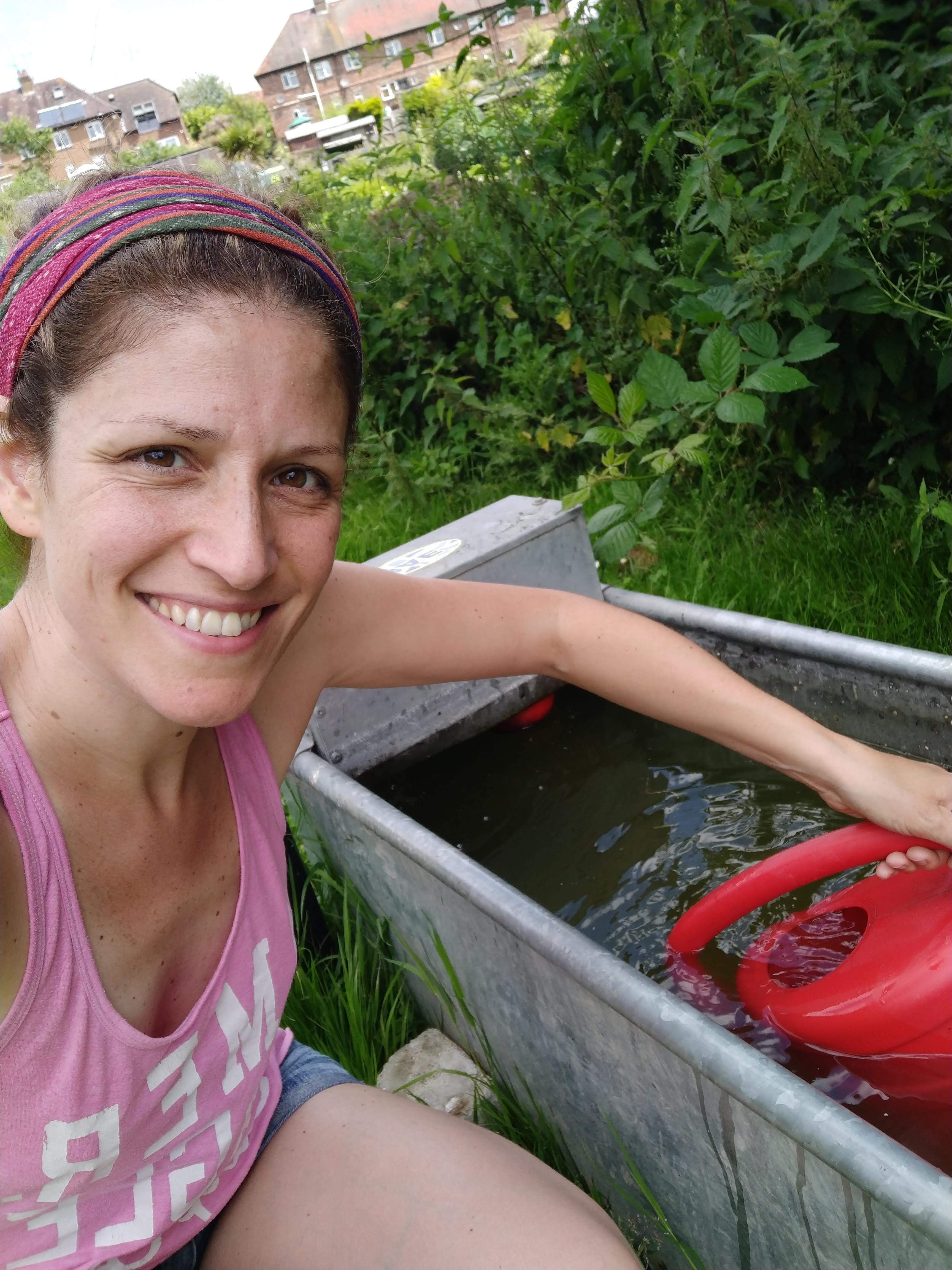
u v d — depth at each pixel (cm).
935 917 134
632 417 264
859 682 186
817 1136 97
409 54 365
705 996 152
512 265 422
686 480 338
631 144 333
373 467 437
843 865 139
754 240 279
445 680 146
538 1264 101
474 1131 118
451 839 204
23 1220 102
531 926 133
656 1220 142
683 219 305
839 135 275
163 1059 104
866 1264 104
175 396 83
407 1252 107
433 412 442
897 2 391
